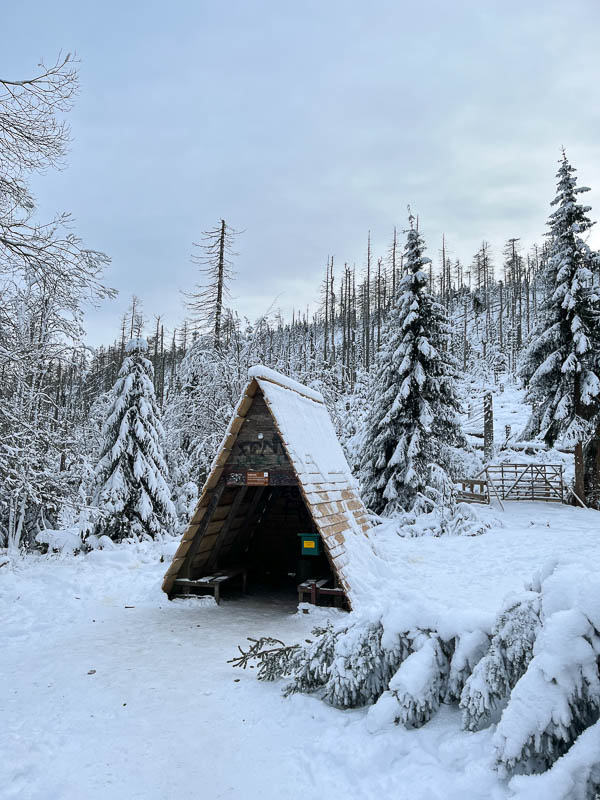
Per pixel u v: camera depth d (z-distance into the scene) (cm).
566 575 341
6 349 1121
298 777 359
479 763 319
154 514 1584
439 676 403
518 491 2266
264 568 1279
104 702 497
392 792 322
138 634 730
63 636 720
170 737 426
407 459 1878
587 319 2075
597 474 2109
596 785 263
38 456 1277
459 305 8175
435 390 1936
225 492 959
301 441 928
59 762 388
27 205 926
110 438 1617
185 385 2066
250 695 506
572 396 2078
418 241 2072
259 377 890
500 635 359
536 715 294
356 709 441
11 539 1298
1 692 523
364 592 856
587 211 2119
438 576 1110
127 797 345
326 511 908
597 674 298
